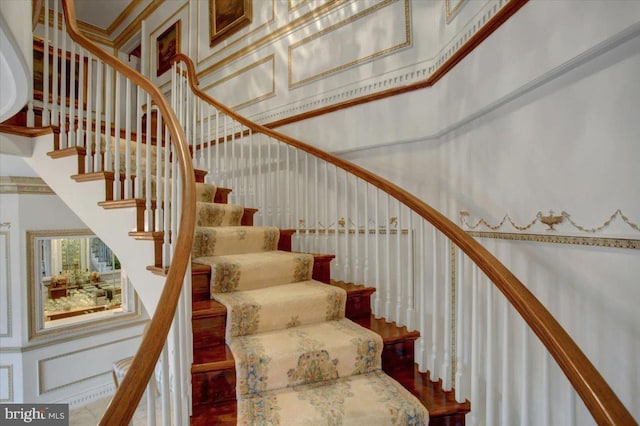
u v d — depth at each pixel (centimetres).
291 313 172
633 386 99
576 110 119
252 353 141
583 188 116
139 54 505
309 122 278
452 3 195
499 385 154
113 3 449
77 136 221
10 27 111
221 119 341
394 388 144
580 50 112
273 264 197
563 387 124
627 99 101
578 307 118
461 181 192
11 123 236
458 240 135
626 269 101
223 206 241
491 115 166
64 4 223
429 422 132
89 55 210
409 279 173
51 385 360
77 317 397
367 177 198
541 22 130
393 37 234
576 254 119
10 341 342
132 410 72
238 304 160
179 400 103
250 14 328
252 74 326
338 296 186
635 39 99
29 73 140
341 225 253
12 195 344
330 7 268
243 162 273
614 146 105
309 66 281
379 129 238
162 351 93
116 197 199
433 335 156
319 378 148
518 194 148
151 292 177
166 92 417
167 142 171
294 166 274
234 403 134
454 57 187
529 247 142
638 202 98
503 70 152
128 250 191
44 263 389
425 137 217
